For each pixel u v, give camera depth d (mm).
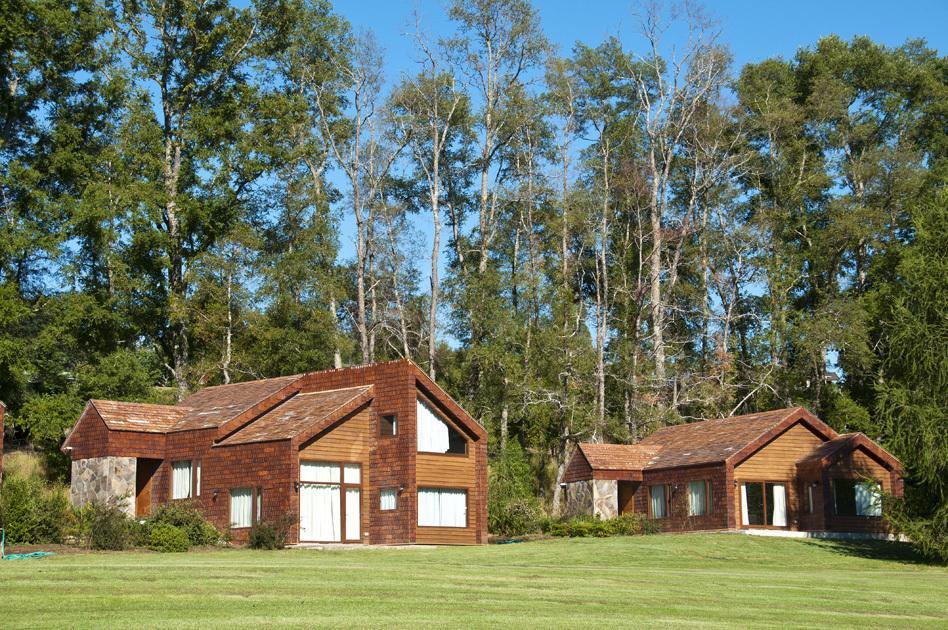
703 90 69125
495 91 69000
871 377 69000
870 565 37969
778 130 74062
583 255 76375
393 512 41312
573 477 52875
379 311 71625
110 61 59188
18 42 55125
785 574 32531
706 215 73500
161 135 59281
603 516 51031
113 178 58500
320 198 64375
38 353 55406
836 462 47688
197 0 60531
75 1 57781
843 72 77375
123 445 44031
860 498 48062
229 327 60750
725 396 66438
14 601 19734
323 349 62625
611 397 69750
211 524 38750
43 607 19297
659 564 35312
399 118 66125
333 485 40969
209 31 60844
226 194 59969
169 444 44719
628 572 30703
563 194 66625
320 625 18422
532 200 68625
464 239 72250
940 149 76688
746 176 76188
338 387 44281
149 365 60812
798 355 68062
